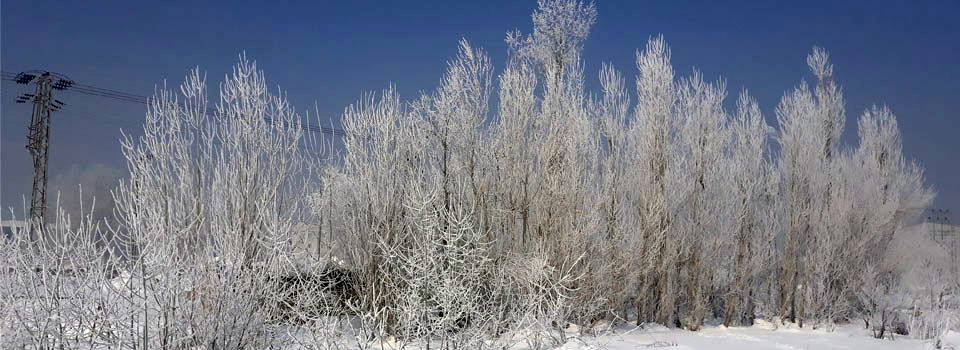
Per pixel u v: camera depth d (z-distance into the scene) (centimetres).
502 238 1360
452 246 1028
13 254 769
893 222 1994
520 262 1249
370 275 1186
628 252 1518
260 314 859
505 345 1041
